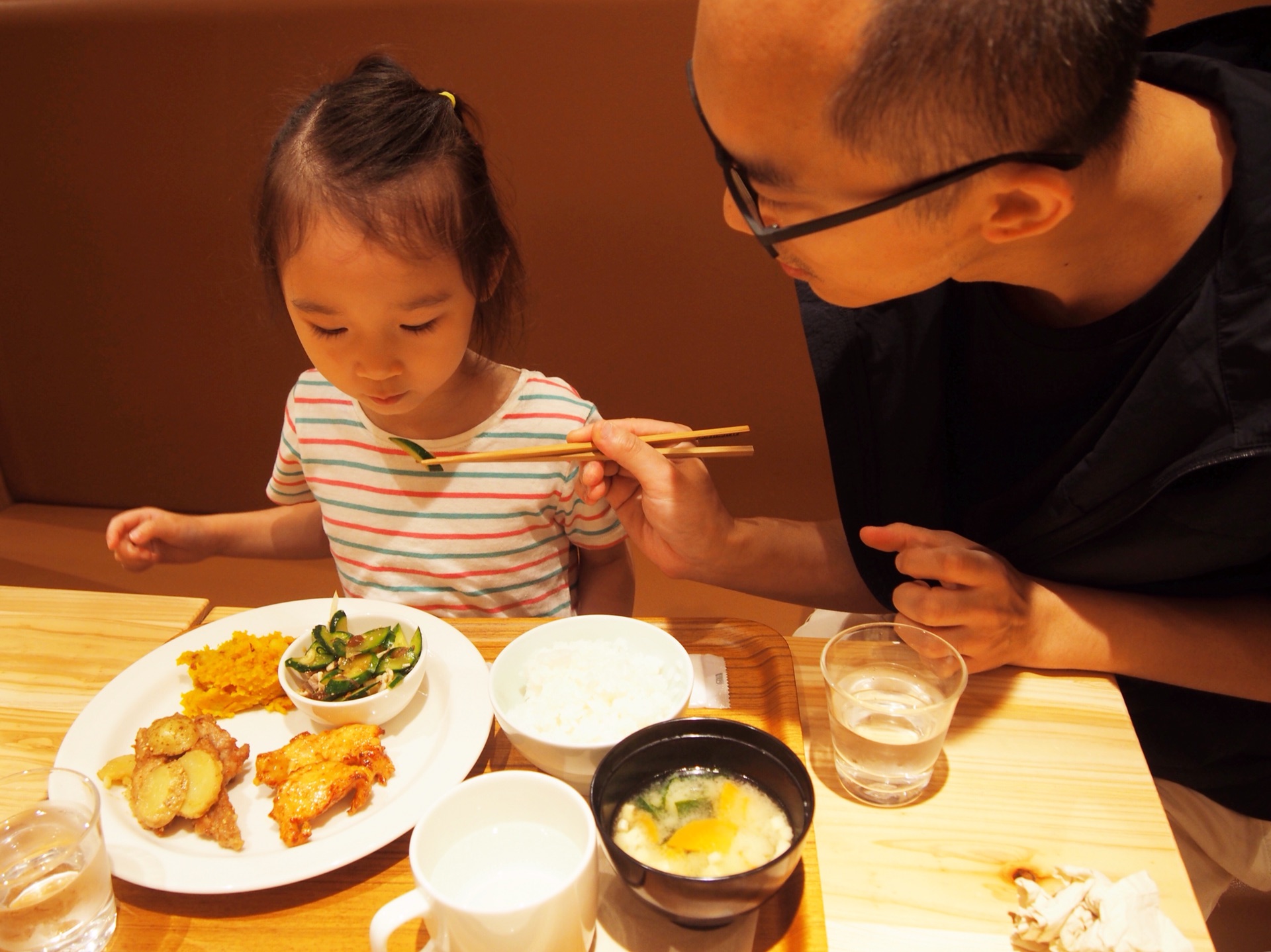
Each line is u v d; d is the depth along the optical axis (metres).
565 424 1.38
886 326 1.27
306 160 1.12
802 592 1.36
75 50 2.18
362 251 1.07
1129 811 0.88
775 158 0.80
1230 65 1.09
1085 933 0.73
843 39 0.71
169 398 2.51
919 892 0.81
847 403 1.30
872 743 0.86
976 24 0.69
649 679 0.96
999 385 1.23
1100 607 1.07
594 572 1.53
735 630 1.13
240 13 2.08
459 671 1.05
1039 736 0.96
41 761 0.98
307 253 1.09
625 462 1.11
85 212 2.34
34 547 2.45
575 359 2.31
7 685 1.07
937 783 0.91
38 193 2.35
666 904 0.72
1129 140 0.93
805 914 0.77
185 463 2.58
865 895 0.80
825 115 0.75
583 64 2.03
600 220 2.17
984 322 1.21
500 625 1.16
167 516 1.51
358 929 0.78
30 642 1.13
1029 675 1.05
